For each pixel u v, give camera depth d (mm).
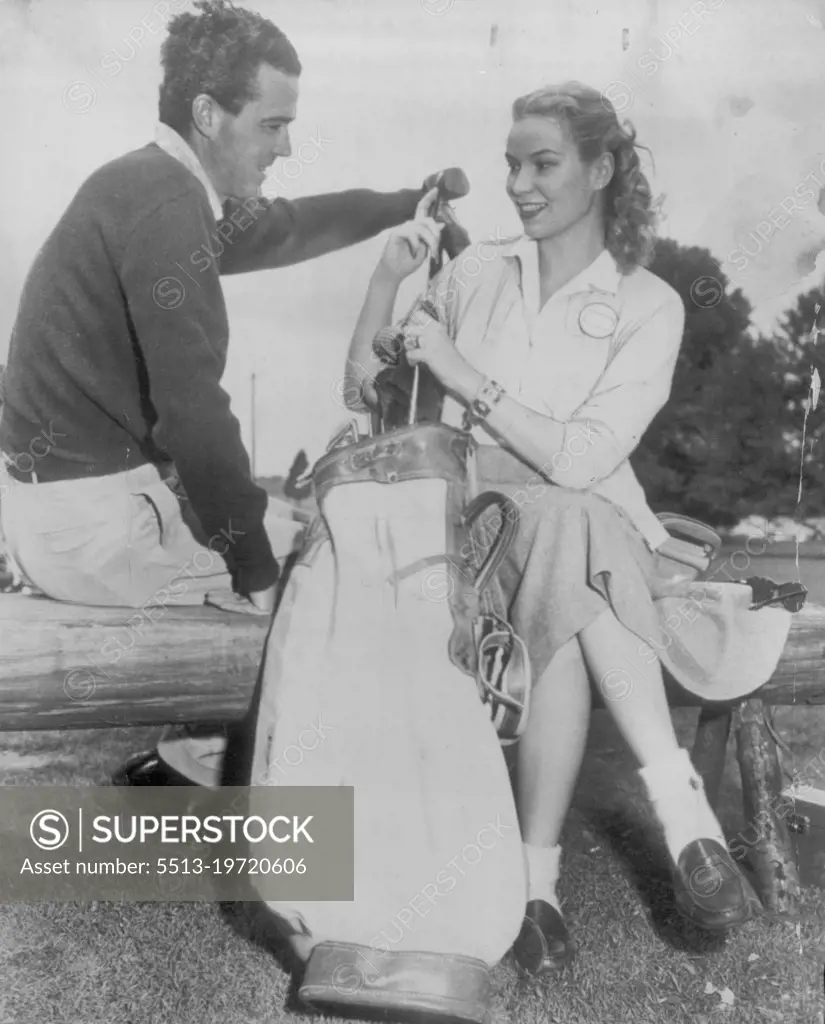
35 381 2459
